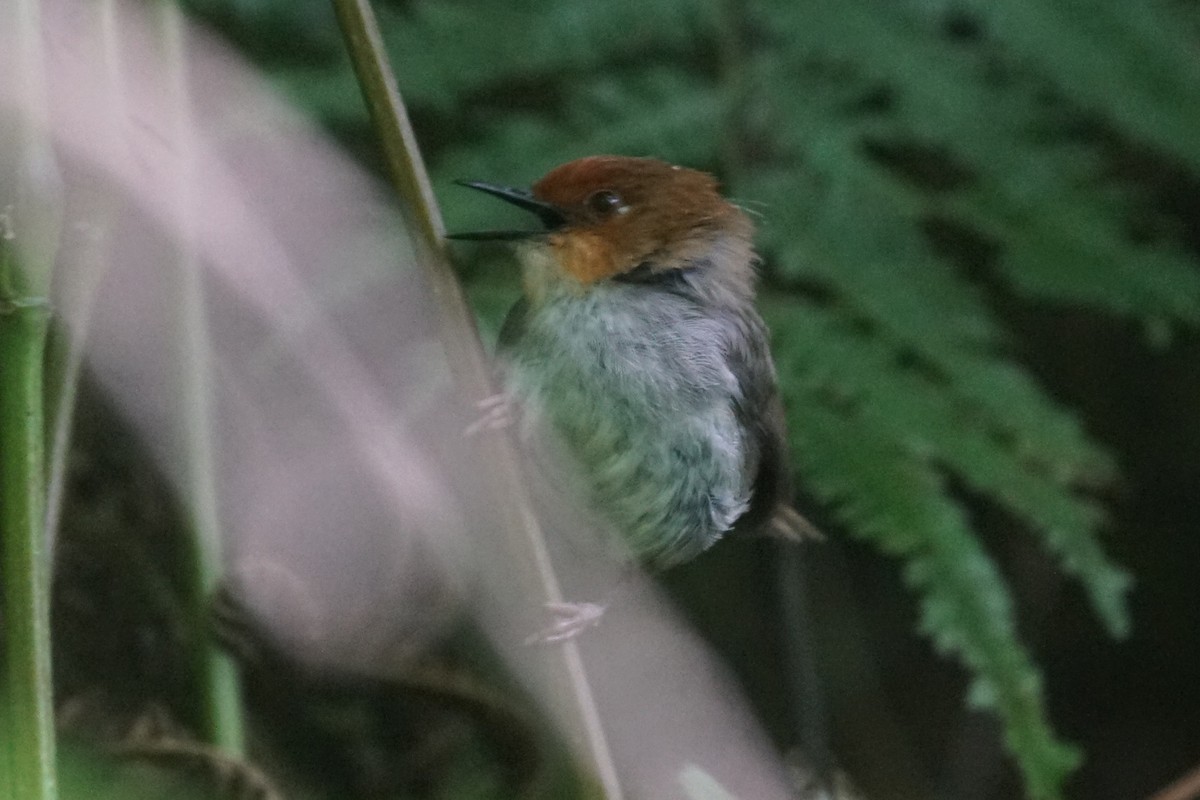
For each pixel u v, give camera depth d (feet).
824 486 7.73
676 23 7.87
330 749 7.79
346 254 7.80
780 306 7.80
